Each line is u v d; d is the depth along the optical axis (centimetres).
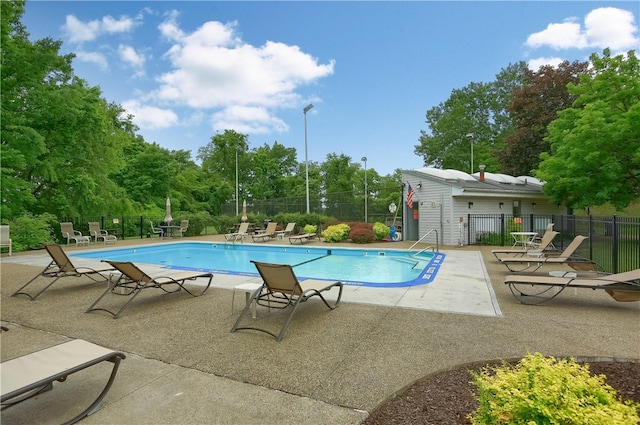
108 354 310
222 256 1524
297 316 559
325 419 282
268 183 5272
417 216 1888
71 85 1997
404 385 331
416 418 277
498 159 3180
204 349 431
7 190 1686
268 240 2047
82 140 2086
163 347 439
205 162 5528
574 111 1928
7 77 1766
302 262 1292
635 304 617
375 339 455
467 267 1019
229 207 3622
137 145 3819
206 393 326
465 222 1738
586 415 183
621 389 309
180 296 699
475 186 1758
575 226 1313
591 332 471
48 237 1705
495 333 470
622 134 1545
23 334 493
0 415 292
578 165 1684
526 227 1917
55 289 769
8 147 1672
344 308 601
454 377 347
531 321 521
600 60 1880
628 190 1772
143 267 1050
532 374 219
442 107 5478
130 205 2705
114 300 670
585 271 875
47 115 1817
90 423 280
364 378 348
